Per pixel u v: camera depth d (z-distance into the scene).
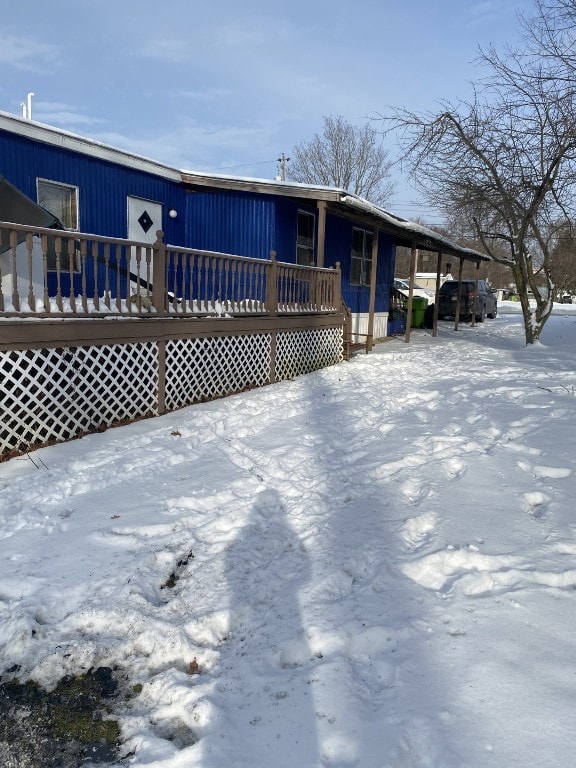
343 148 41.91
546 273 14.18
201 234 10.93
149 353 6.37
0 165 7.20
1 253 5.84
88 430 5.77
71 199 8.31
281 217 10.91
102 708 2.31
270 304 8.63
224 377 7.74
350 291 14.15
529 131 12.69
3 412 5.00
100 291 8.80
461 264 19.42
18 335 5.07
